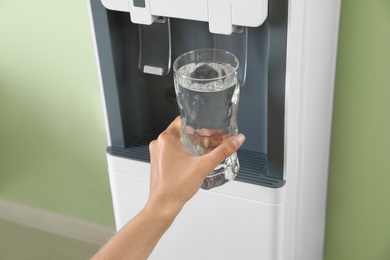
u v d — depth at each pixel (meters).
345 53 1.34
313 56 1.17
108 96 1.29
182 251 1.41
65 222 2.08
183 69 1.11
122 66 1.27
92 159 1.88
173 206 0.90
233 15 1.05
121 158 1.33
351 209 1.57
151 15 1.11
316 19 1.13
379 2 1.26
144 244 0.89
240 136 0.94
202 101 1.06
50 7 1.61
